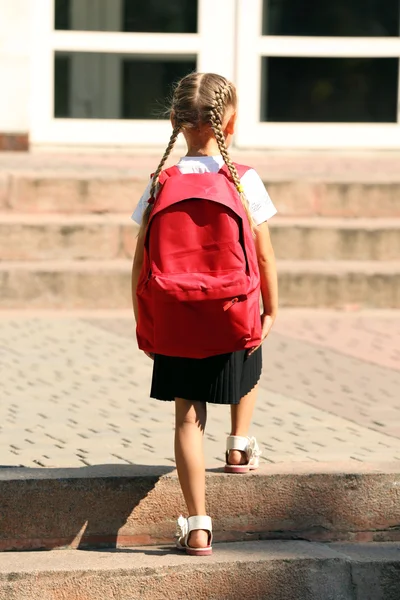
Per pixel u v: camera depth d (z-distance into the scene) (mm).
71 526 12586
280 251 25141
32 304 23656
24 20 29359
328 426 15430
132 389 17344
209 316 11219
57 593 11750
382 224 25547
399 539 13141
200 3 30547
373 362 19672
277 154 31031
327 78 31031
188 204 11367
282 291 24125
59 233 24641
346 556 12453
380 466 13281
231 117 12055
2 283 23578
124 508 12656
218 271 11297
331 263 24969
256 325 11508
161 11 30625
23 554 12359
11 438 14344
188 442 11969
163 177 11805
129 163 28422
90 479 12555
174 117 11922
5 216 25328
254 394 12930
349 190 26156
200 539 12188
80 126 30703
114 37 30547
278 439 14641
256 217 11977
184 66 30828
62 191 25656
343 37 30875
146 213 11867
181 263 11336
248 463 12977
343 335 21859
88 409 16031
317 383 18047
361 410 16375
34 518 12500
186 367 11805
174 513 12750
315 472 12961
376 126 31188
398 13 30953
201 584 12000
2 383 17469
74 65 30609
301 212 26156
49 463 13203
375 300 24250
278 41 30750
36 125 30625
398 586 12422
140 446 14102
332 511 13000
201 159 11883
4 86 29562
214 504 12781
